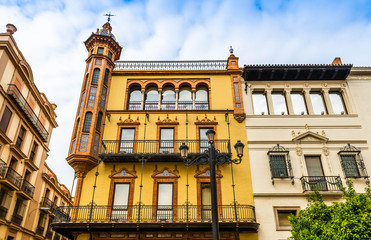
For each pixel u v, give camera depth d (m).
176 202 17.42
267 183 18.00
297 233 12.18
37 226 28.75
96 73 21.25
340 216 10.38
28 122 25.53
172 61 23.39
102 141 18.77
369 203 10.60
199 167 18.55
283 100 21.47
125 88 21.66
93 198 17.50
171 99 21.67
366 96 21.12
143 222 15.67
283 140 19.36
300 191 17.67
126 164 18.73
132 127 20.03
